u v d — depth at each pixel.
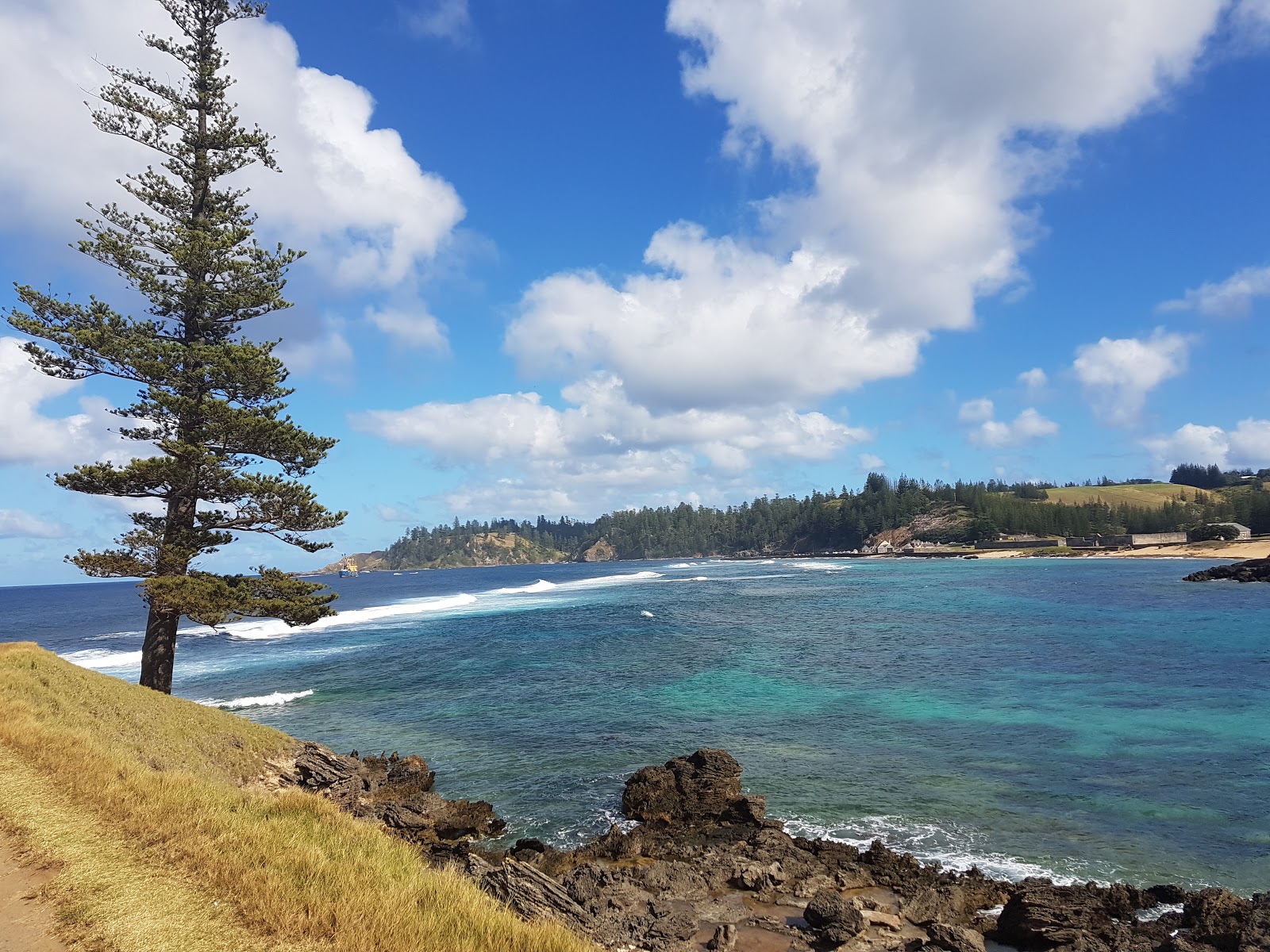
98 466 22.77
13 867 8.29
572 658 45.75
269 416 27.09
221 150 28.62
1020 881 14.95
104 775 11.39
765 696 33.12
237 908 7.54
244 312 27.83
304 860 8.81
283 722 30.94
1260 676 34.16
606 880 14.73
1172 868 15.62
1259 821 17.81
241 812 10.86
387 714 31.94
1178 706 28.97
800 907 14.20
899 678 36.31
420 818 18.09
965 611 65.94
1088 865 15.88
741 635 54.22
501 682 38.44
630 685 36.56
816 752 24.28
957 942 12.17
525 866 13.45
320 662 47.44
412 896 8.31
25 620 100.38
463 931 7.65
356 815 18.53
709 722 28.70
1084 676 35.25
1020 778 21.20
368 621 75.31
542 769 23.53
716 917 13.66
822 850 16.55
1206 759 22.45
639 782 19.81
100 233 25.17
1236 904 13.07
